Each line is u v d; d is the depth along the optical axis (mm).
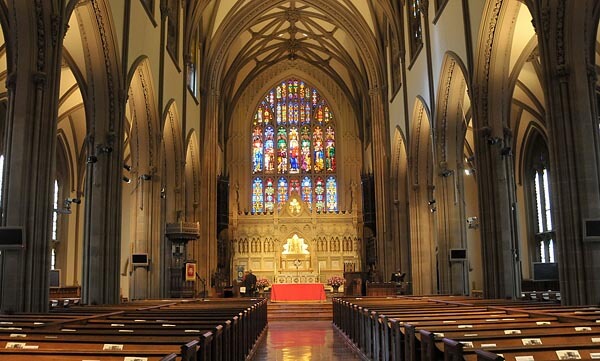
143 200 22172
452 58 20328
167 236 23781
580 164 12828
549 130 13227
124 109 18453
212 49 33562
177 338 6695
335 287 35938
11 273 12188
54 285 23953
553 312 9758
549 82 13289
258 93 45031
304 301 31562
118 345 6168
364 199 38438
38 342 6266
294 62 45094
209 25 33031
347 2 32688
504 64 18062
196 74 31281
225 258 39656
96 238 17375
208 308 14031
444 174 22172
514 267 17688
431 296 20656
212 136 33969
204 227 31734
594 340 6453
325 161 44188
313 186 43594
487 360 4605
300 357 13297
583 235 12422
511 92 19875
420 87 24984
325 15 34812
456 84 21609
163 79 23109
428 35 23516
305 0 33406
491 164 18156
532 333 6652
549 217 31359
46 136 13070
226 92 42656
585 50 13156
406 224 30531
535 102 28266
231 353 10000
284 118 44906
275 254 40281
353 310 15289
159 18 23078
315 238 40562
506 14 17062
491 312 10555
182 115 27062
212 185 33656
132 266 21828
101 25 17062
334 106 44781
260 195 43438
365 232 40562
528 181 33094
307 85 45375
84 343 6195
